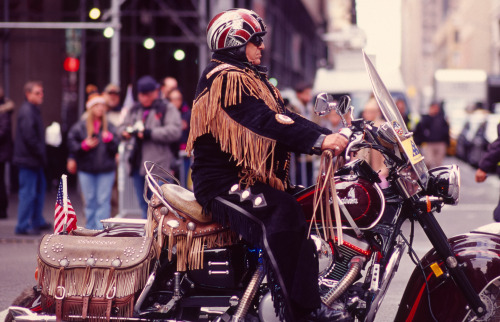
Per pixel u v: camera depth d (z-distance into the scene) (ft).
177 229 17.87
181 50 88.22
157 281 18.22
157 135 41.52
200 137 17.63
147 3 91.45
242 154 17.03
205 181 17.49
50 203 68.03
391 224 17.79
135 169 42.52
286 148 17.29
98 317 17.67
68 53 87.04
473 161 116.57
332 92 91.56
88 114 43.52
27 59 86.94
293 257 16.97
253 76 17.53
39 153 46.47
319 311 17.24
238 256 18.08
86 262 17.85
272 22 147.23
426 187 17.79
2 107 54.49
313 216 17.15
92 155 43.24
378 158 35.12
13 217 56.70
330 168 16.62
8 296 29.68
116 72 70.18
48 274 17.94
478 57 318.04
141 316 17.90
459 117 160.66
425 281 18.17
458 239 18.54
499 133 29.09
